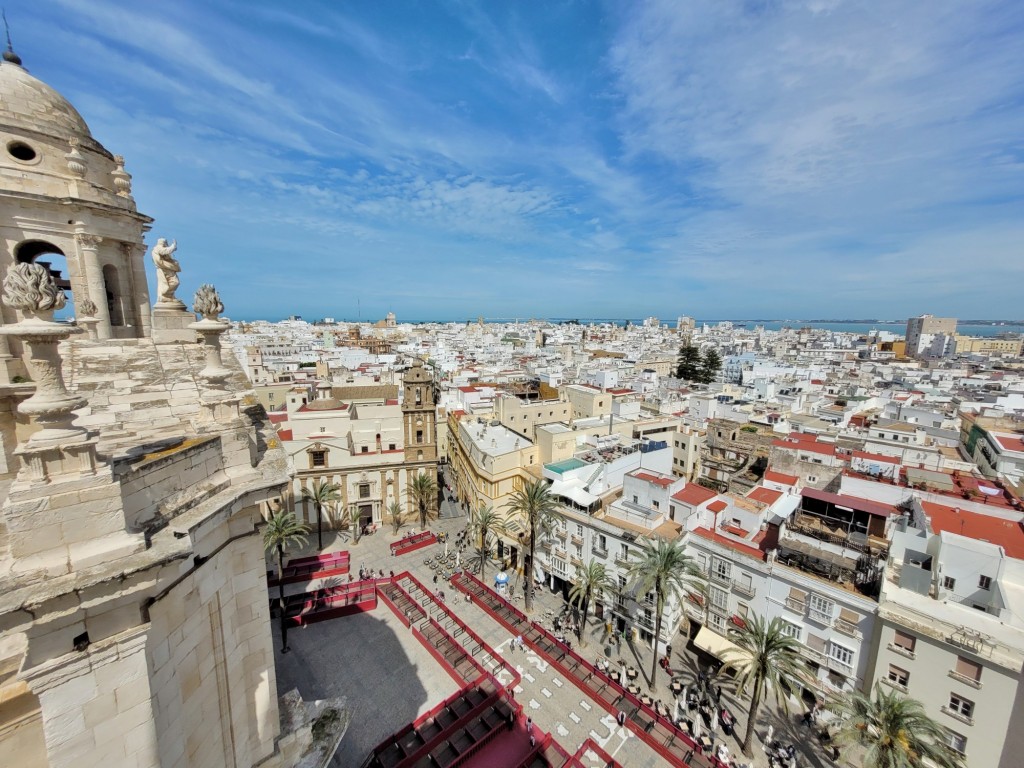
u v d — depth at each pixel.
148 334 20.50
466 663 38.97
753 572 35.88
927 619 28.11
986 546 29.88
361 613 45.97
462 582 51.19
